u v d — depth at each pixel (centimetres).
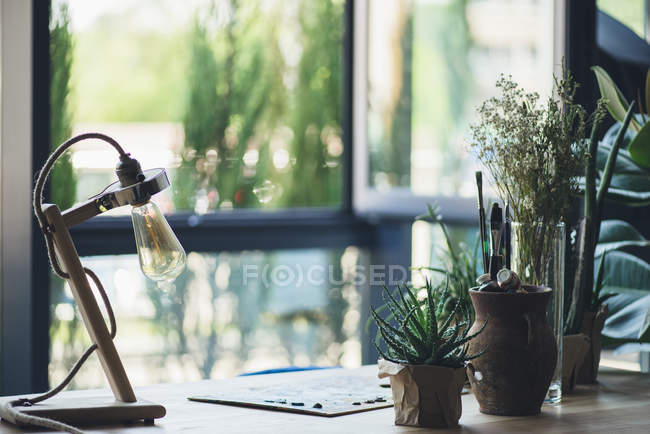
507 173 173
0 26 325
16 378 331
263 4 440
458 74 397
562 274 166
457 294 191
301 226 439
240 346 421
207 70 423
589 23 264
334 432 140
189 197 418
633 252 253
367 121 457
